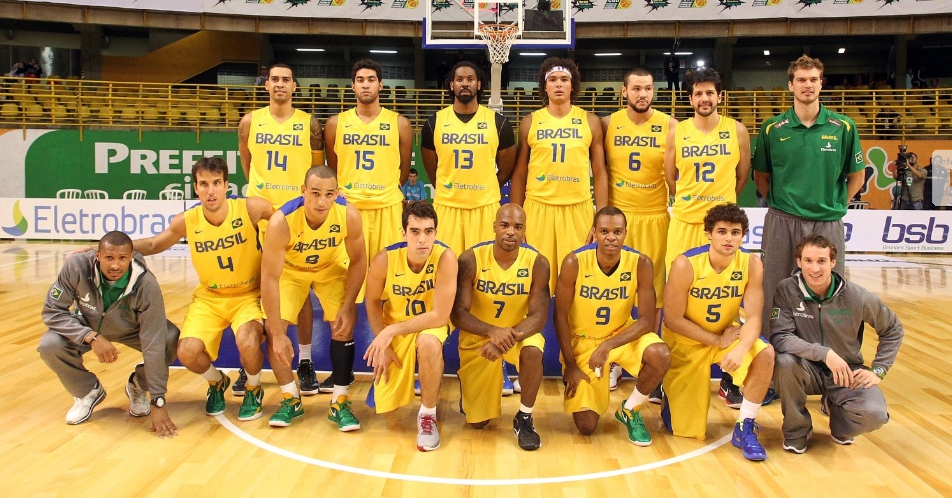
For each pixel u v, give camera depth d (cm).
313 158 485
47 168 1451
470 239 478
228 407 411
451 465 330
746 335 351
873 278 976
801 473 324
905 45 1709
